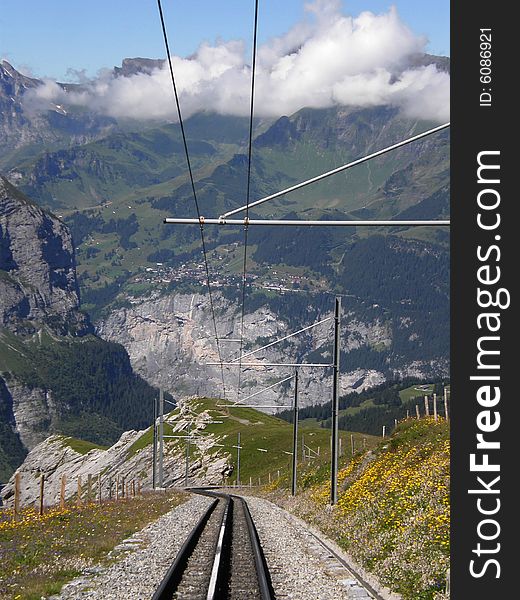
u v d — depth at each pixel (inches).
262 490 4256.9
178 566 860.6
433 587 740.0
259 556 970.1
